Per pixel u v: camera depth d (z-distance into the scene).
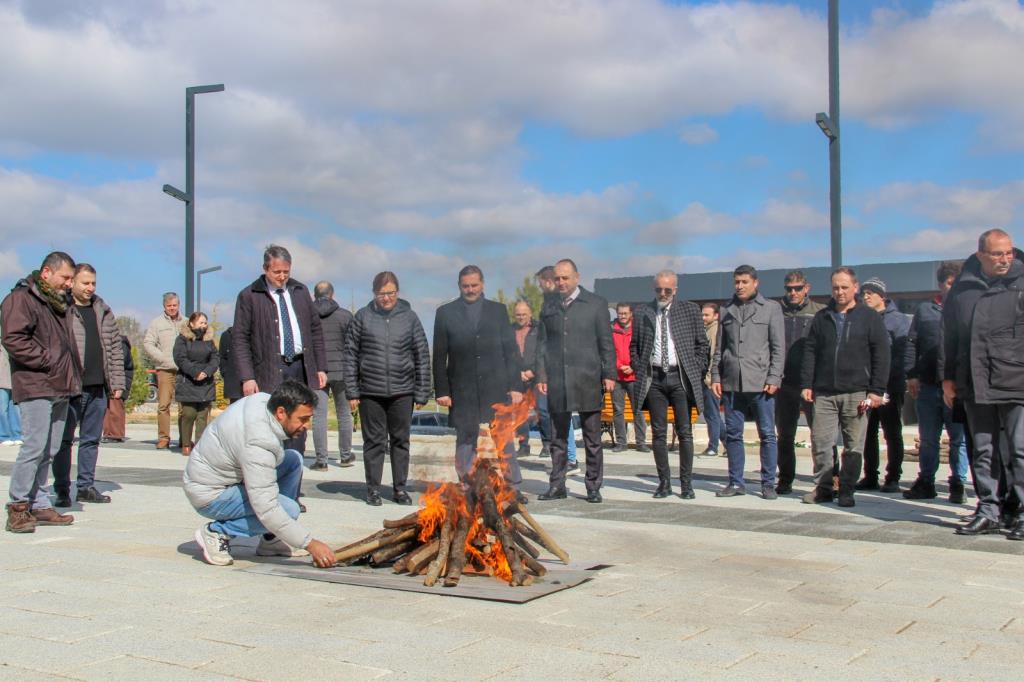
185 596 5.25
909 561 6.25
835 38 13.55
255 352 8.34
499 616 4.82
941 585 5.54
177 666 4.00
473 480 5.91
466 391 8.87
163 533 7.30
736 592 5.36
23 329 7.26
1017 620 4.77
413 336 9.03
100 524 7.73
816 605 5.07
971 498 9.48
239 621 4.72
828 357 8.88
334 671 3.93
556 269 9.12
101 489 10.02
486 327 8.86
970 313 7.39
